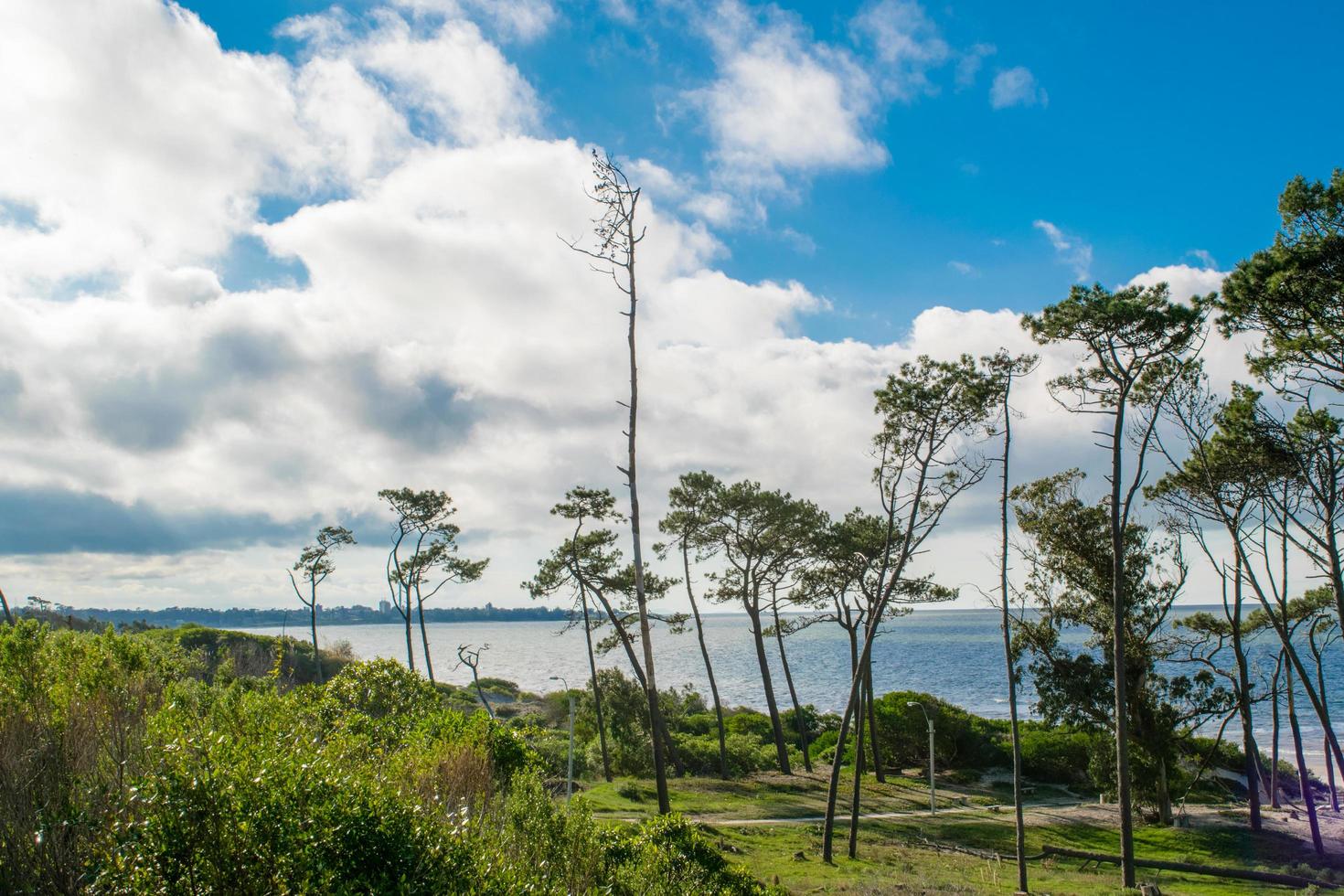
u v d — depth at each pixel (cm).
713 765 5028
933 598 4841
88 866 641
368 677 1806
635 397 2777
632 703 4947
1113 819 4066
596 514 4600
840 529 4841
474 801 1114
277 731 856
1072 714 4066
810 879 2395
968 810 4191
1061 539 4025
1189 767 5091
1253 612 4331
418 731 1382
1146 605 3969
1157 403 2733
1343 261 2028
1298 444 2688
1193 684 3972
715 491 4778
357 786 798
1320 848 3309
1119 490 2567
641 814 3170
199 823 663
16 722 800
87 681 967
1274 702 4622
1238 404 2781
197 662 1762
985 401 2836
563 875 1037
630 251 2795
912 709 5619
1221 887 2819
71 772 786
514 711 6706
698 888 1358
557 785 3475
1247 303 2286
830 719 6681
